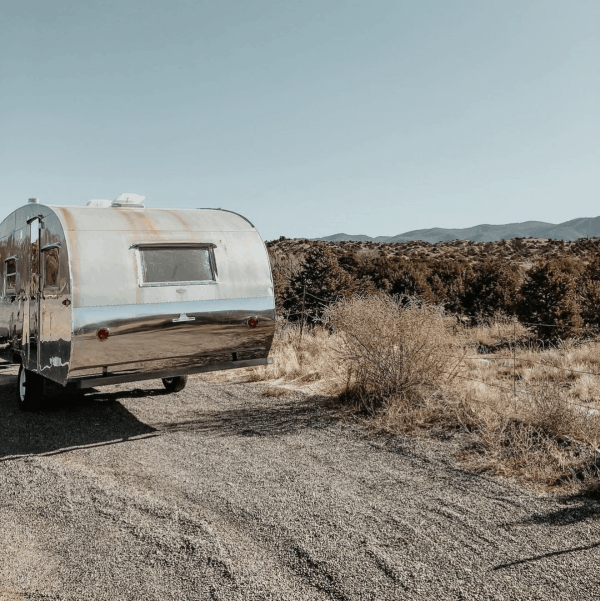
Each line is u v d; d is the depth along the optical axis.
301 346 11.88
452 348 7.67
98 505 4.48
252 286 7.16
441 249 68.94
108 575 3.45
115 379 6.44
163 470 5.28
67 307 6.11
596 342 13.41
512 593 3.14
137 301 6.36
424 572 3.39
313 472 5.12
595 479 4.59
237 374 10.16
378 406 7.18
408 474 5.01
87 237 6.32
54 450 5.96
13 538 3.95
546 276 15.62
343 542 3.78
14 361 8.25
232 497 4.59
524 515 4.11
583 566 3.39
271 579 3.36
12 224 8.27
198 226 7.14
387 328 7.34
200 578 3.39
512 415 6.28
